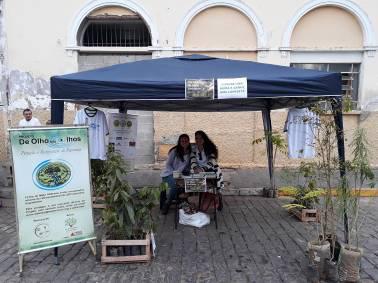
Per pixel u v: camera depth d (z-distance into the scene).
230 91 4.12
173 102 5.99
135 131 6.44
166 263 4.16
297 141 5.37
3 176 8.00
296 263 4.16
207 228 5.45
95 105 6.26
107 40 8.55
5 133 8.25
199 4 8.11
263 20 8.16
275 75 4.30
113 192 4.06
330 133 4.00
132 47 8.25
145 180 8.18
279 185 7.78
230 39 8.27
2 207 6.82
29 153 3.89
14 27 8.12
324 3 8.12
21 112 8.27
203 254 4.43
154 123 8.44
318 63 8.42
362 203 6.88
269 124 6.97
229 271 3.96
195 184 5.29
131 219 4.05
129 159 6.37
